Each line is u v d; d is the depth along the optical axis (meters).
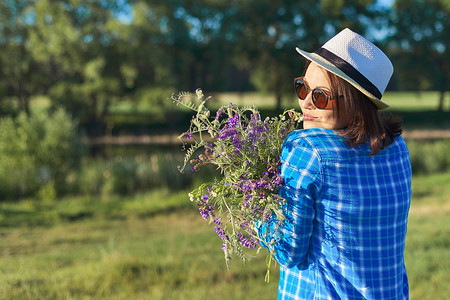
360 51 1.31
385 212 1.27
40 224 11.01
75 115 30.27
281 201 1.26
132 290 4.79
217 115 1.39
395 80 66.50
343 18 41.75
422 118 53.16
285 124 1.45
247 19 38.53
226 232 1.36
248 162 1.33
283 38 41.62
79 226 10.85
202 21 37.03
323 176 1.24
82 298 4.48
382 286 1.26
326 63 1.31
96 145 29.58
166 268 5.62
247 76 66.25
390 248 1.28
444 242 6.56
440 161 17.77
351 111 1.29
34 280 5.06
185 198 13.49
